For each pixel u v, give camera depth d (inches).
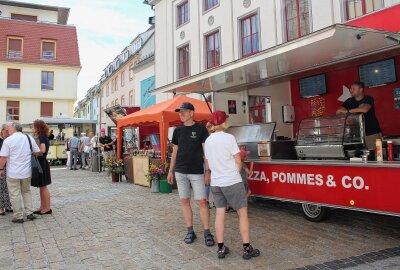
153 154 398.6
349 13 375.9
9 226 224.4
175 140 185.9
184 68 680.4
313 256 158.6
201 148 180.5
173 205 282.0
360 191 175.2
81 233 204.5
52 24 1241.4
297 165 207.9
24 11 1317.7
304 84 357.7
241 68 244.2
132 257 162.6
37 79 1183.6
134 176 422.9
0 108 1140.5
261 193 231.8
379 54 269.7
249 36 529.0
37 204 301.3
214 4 603.8
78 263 156.0
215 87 317.7
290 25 457.7
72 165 676.7
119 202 300.5
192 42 644.1
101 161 606.2
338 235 189.0
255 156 246.4
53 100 1202.6
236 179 158.7
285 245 174.9
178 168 181.2
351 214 233.5
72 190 379.6
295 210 251.3
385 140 205.8
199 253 166.4
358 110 209.8
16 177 231.1
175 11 696.4
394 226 202.7
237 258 158.7
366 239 180.7
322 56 239.6
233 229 206.1
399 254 157.2
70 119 839.7
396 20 255.1
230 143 160.7
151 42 911.0
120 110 637.9
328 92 335.9
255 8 508.4
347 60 259.4
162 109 376.5
